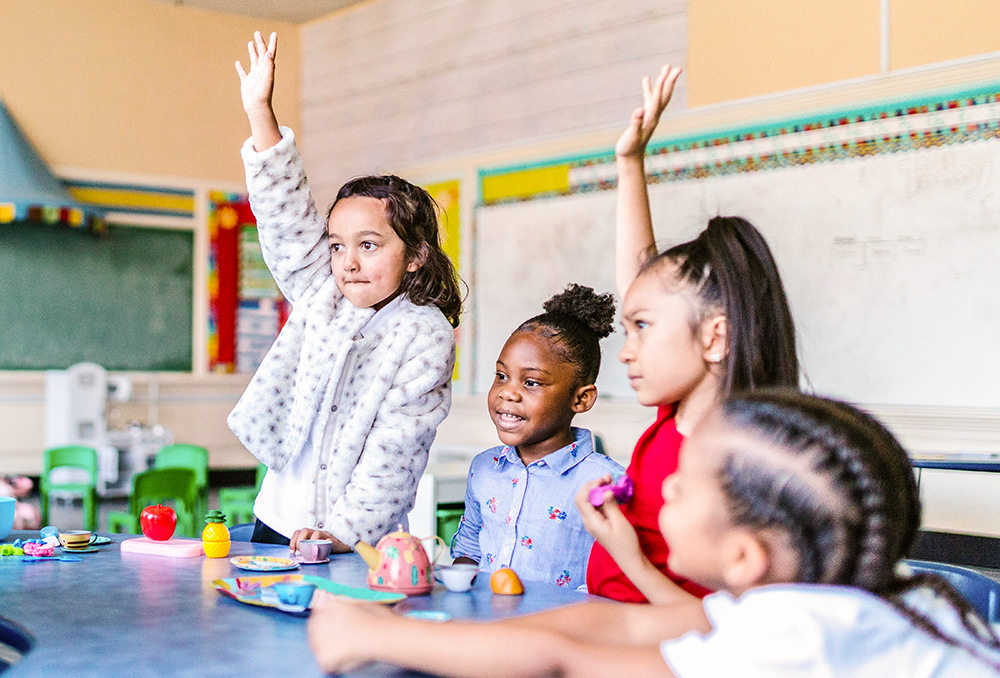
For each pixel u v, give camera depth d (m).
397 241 1.68
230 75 7.99
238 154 8.02
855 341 4.62
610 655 0.80
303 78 8.14
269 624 1.02
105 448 6.76
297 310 1.79
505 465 1.75
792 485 0.75
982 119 4.24
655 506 1.21
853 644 0.71
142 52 7.61
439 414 1.69
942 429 4.32
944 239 4.35
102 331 7.46
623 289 1.54
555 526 1.64
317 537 1.48
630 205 1.58
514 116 6.34
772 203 4.93
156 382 7.59
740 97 5.09
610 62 5.76
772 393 0.83
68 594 1.17
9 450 7.05
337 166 7.79
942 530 4.43
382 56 7.36
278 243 1.76
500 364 1.70
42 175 6.85
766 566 0.77
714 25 5.21
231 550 1.56
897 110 4.50
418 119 7.05
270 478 1.77
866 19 4.61
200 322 7.84
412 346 1.68
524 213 6.16
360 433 1.64
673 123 5.34
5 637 1.06
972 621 0.81
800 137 4.83
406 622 0.85
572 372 1.66
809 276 4.79
